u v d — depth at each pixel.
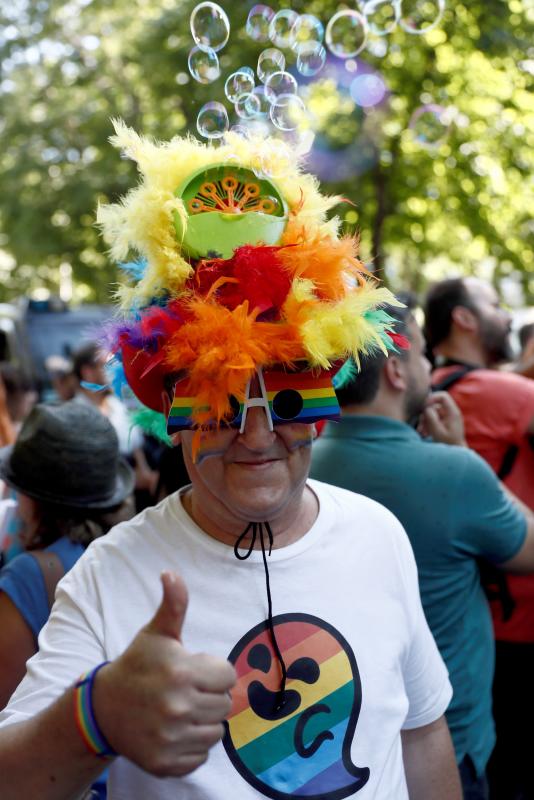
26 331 10.41
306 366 1.14
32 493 1.71
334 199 1.26
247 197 1.19
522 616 2.35
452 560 1.81
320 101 8.12
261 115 1.52
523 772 2.43
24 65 12.34
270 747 1.11
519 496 2.40
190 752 0.86
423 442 1.90
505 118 8.12
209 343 1.06
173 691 0.85
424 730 1.33
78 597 1.14
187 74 8.91
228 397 1.08
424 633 1.30
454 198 8.88
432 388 2.56
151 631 0.88
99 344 1.22
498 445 2.42
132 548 1.18
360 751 1.14
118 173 11.22
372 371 1.89
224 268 1.13
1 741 0.95
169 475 2.02
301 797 1.10
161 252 1.13
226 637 1.13
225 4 7.04
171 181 1.18
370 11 2.05
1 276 15.16
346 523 1.25
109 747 0.88
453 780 1.34
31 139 12.38
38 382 10.17
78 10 11.64
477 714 1.82
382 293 1.17
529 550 1.87
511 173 8.40
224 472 1.13
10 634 1.57
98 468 1.75
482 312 2.68
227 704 0.88
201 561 1.17
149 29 9.21
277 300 1.11
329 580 1.19
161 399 1.27
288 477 1.15
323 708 1.13
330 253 1.14
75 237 12.26
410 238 9.48
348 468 1.86
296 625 1.15
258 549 1.18
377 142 8.19
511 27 7.60
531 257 9.22
